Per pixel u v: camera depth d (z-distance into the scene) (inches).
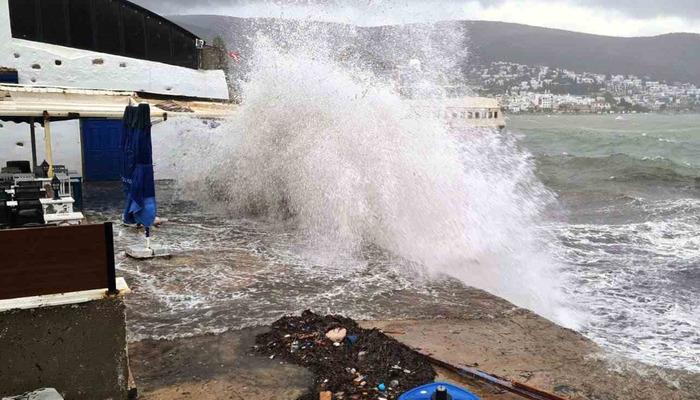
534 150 1850.4
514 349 194.1
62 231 132.6
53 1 573.6
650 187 796.6
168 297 239.0
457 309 234.2
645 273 349.7
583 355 191.3
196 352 183.3
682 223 512.4
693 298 299.6
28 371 133.8
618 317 268.4
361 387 158.4
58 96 390.6
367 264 303.6
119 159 612.4
